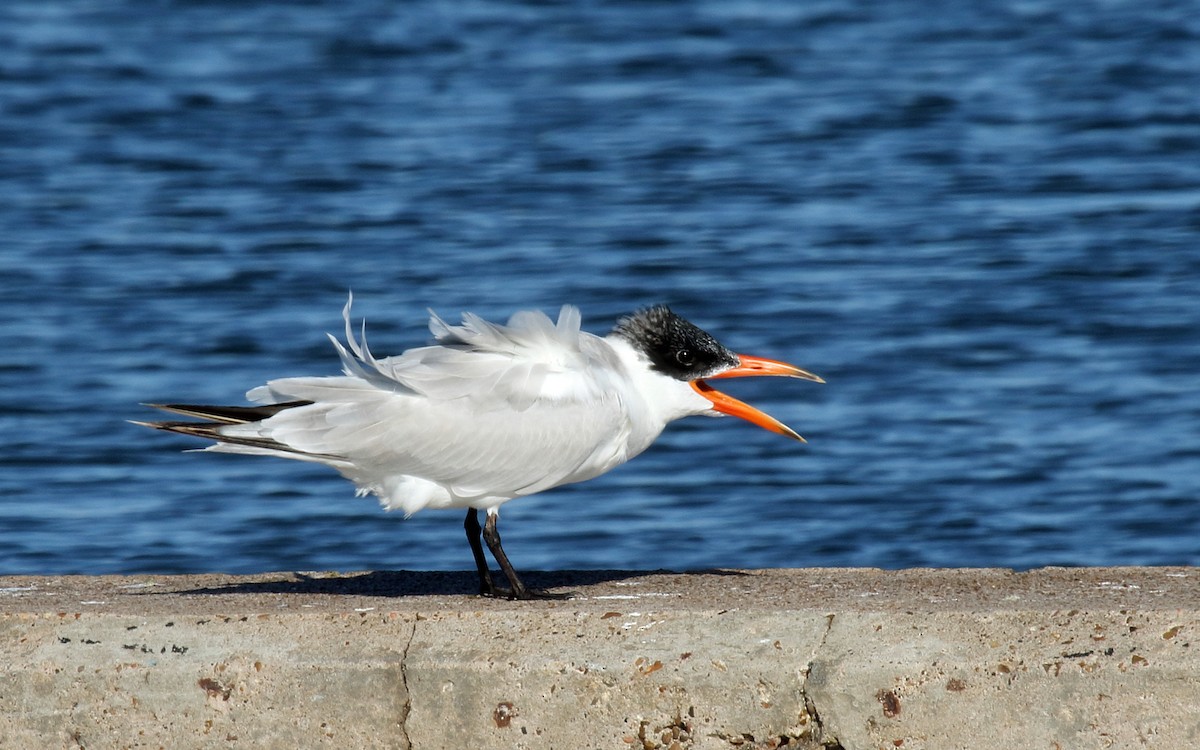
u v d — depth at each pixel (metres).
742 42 38.47
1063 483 16.28
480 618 7.57
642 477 16.52
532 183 28.59
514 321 8.31
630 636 7.46
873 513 15.55
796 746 7.31
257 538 14.71
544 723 7.35
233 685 7.42
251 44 38.50
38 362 19.67
